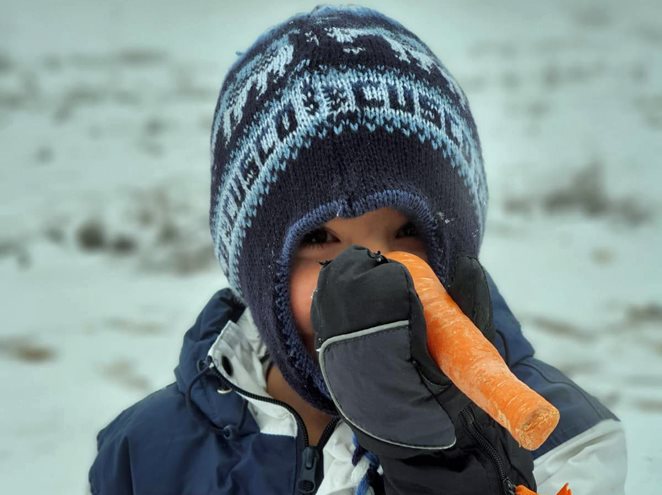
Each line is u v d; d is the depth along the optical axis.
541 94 9.83
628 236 5.67
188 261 5.56
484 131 8.48
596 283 4.81
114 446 1.69
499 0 15.58
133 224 6.29
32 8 15.84
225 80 1.72
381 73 1.50
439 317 1.23
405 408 1.19
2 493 2.93
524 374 1.71
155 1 16.81
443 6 15.17
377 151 1.44
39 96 10.75
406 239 1.52
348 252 1.26
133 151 8.48
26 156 8.34
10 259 5.68
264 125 1.52
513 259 5.25
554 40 12.72
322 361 1.24
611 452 1.61
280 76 1.53
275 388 1.72
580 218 6.09
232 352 1.73
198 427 1.66
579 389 1.69
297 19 1.65
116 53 13.20
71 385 3.80
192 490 1.61
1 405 3.61
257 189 1.52
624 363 3.71
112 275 5.36
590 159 7.34
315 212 1.44
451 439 1.20
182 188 7.22
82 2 16.47
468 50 12.30
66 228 6.25
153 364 4.01
